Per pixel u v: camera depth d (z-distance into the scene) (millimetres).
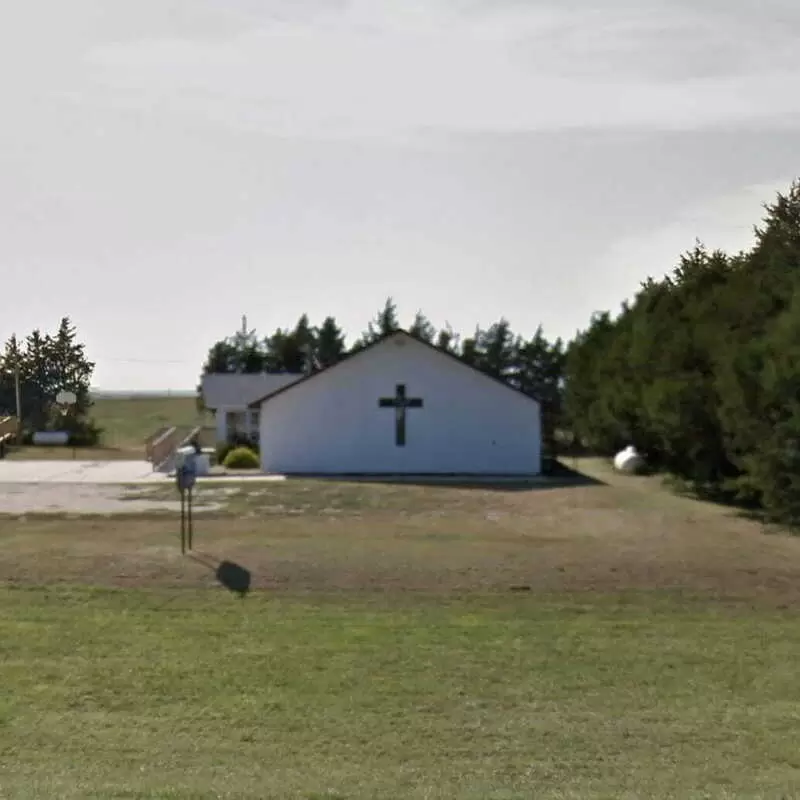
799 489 28844
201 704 13836
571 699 14180
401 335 48344
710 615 18641
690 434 37219
